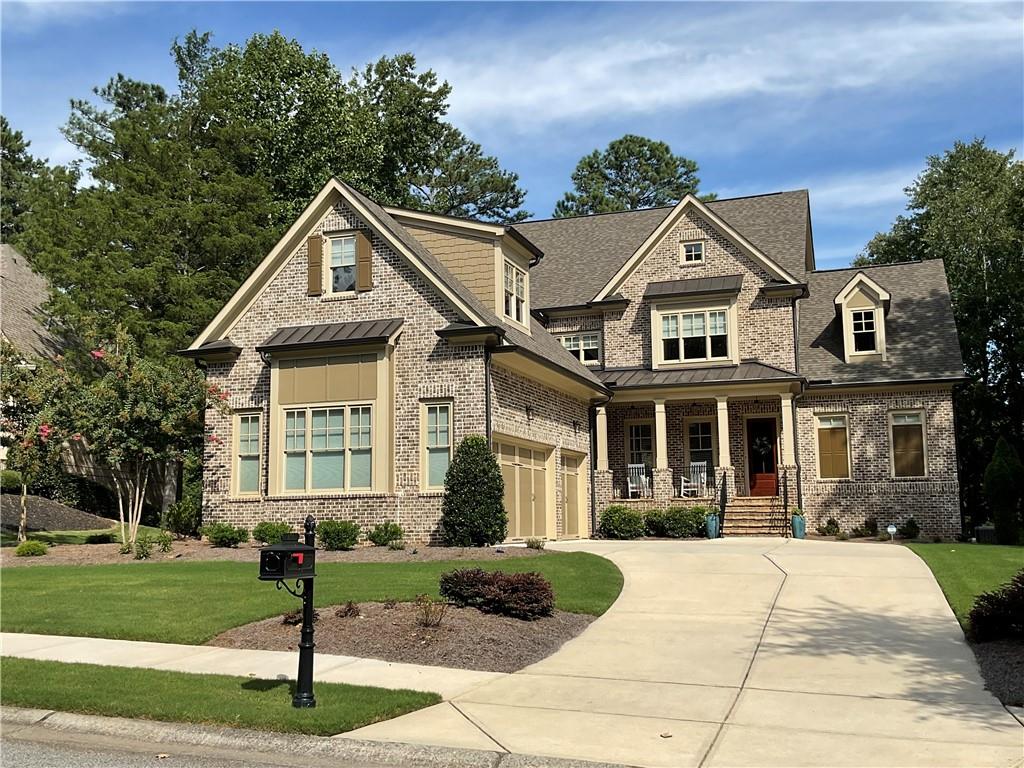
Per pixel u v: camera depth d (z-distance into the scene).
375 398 22.23
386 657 11.33
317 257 23.91
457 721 8.83
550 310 32.75
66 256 30.42
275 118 41.47
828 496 29.98
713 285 30.25
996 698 9.74
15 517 27.95
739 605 14.68
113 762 7.63
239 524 23.33
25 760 7.66
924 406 29.53
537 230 38.53
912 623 13.34
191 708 8.79
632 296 31.77
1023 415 40.16
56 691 9.33
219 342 24.47
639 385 28.98
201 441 27.19
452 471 21.22
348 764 7.74
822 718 9.05
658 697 9.86
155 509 35.66
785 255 31.56
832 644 12.24
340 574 16.53
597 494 29.59
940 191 45.44
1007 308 40.06
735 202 35.75
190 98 48.50
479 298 24.94
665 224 31.50
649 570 17.72
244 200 34.22
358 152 42.34
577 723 8.83
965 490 41.00
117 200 32.03
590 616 14.04
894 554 19.89
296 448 22.91
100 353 21.80
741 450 30.69
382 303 23.06
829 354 31.23
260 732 8.33
